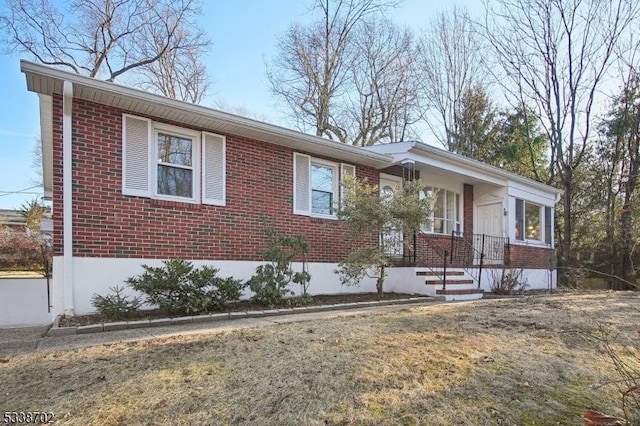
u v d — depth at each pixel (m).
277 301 7.91
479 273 12.13
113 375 3.54
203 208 8.01
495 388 3.32
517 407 2.99
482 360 4.00
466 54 24.08
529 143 22.86
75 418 2.75
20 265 13.57
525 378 3.56
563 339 4.86
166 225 7.52
